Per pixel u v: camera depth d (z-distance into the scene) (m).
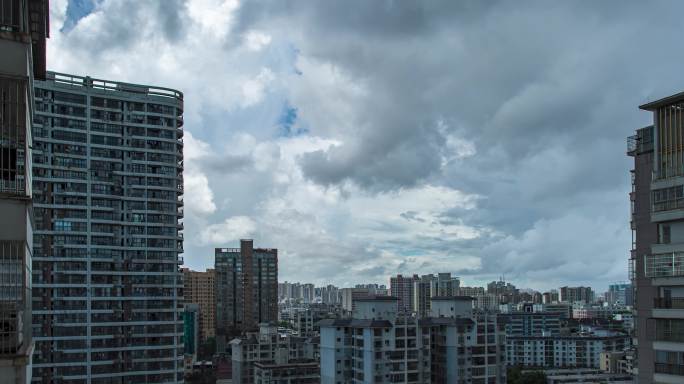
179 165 137.88
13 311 30.72
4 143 31.28
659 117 60.94
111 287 127.12
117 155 131.50
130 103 134.00
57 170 125.38
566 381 199.12
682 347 56.88
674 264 58.22
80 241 126.00
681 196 58.06
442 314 162.00
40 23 39.50
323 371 155.88
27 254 32.50
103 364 123.81
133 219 131.50
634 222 66.00
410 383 144.50
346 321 152.25
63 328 122.00
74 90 128.62
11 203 31.12
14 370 30.06
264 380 177.88
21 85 31.81
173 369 130.00
